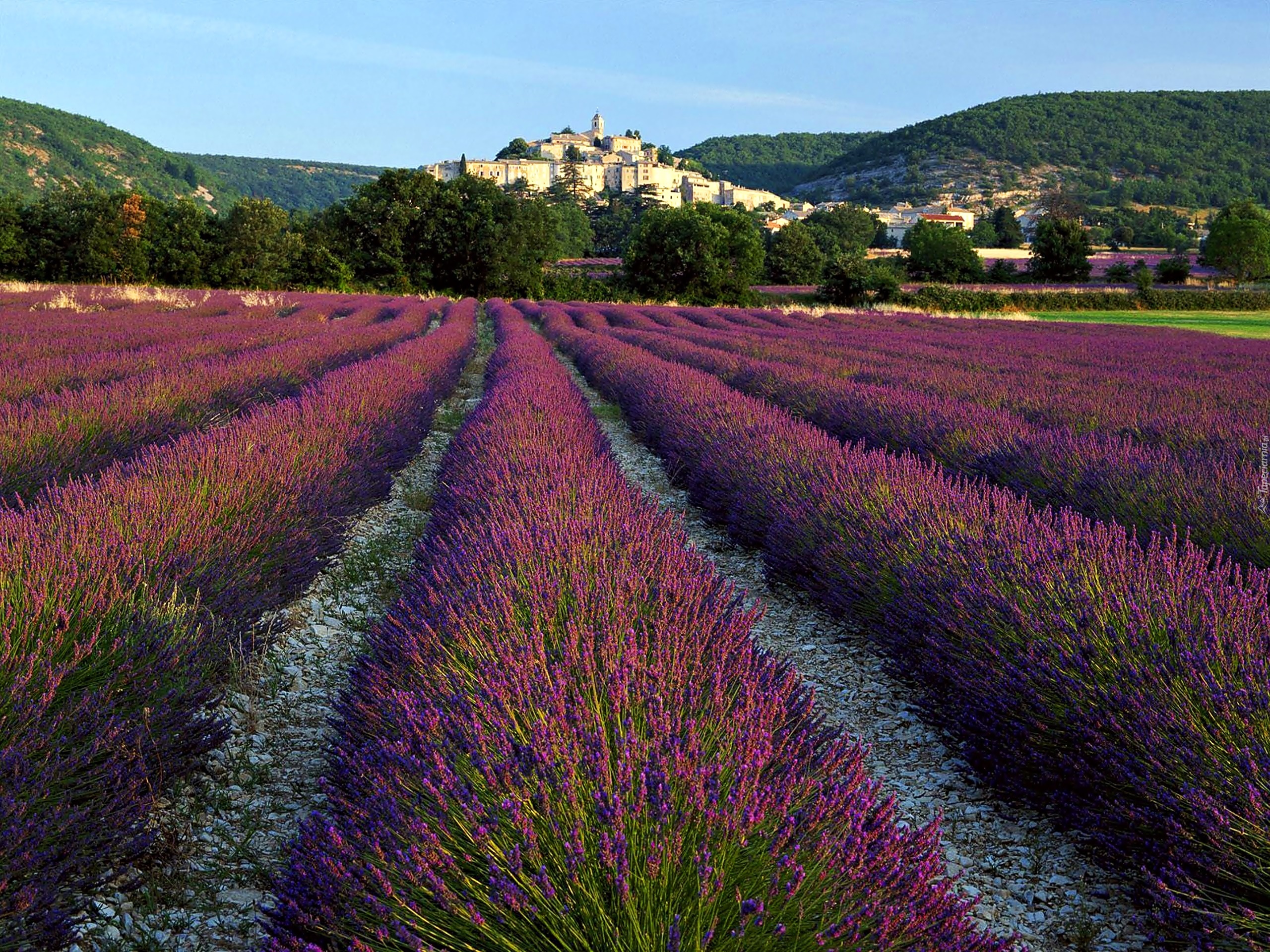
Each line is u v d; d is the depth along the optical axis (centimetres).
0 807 219
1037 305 5081
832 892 184
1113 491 579
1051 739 306
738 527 658
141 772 266
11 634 289
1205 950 227
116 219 5522
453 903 179
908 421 873
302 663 434
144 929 243
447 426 1167
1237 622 306
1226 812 234
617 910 177
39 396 855
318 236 5981
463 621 323
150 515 439
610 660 282
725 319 3534
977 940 193
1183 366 1653
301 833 249
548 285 6119
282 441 647
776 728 260
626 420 1243
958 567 411
